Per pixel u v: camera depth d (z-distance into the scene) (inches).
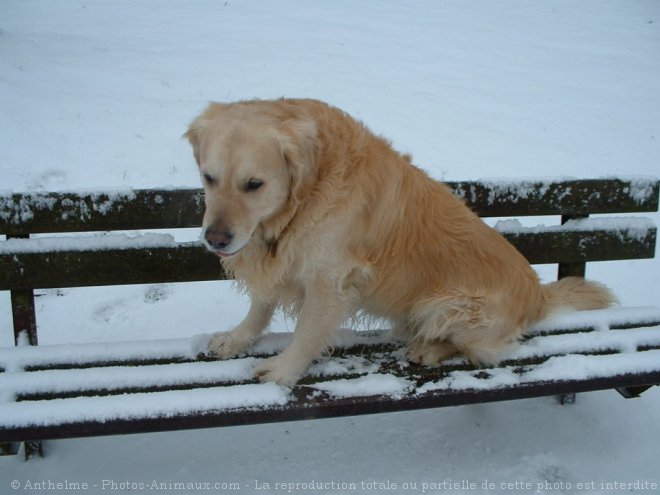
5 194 89.7
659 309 102.3
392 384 79.5
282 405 74.5
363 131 86.4
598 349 90.0
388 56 436.8
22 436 68.8
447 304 89.2
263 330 93.5
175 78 349.7
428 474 92.0
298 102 83.7
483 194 105.3
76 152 231.6
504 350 89.6
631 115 317.7
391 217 85.9
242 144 73.5
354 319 97.3
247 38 474.6
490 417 104.7
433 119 297.9
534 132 284.5
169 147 245.1
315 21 556.7
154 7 588.7
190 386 79.0
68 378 76.3
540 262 109.7
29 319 95.0
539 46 487.2
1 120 252.4
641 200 110.0
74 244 93.2
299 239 81.3
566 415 105.3
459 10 634.2
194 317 135.6
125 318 134.7
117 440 97.0
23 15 518.0
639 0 695.1
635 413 105.7
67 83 318.7
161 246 96.4
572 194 107.7
